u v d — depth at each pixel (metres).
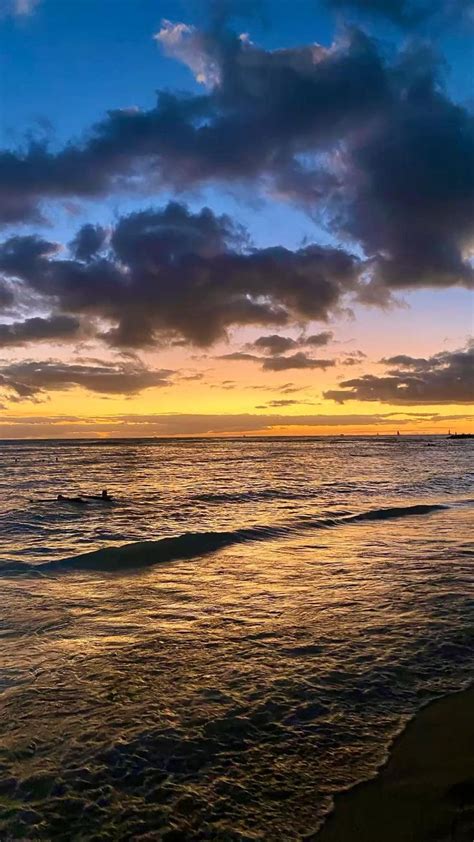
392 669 6.80
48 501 26.14
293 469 51.34
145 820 4.12
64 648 7.45
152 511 22.70
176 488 33.03
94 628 8.26
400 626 8.34
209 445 146.50
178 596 10.00
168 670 6.75
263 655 7.24
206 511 22.64
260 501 26.23
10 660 7.01
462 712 5.75
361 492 30.27
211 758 4.89
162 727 5.41
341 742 5.17
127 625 8.41
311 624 8.45
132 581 11.08
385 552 13.87
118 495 29.06
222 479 39.94
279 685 6.35
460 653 7.29
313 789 4.48
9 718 5.55
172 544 14.49
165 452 98.25
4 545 15.03
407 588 10.40
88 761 4.84
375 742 5.17
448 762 4.87
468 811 4.22
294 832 4.00
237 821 4.11
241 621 8.61
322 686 6.33
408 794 4.42
